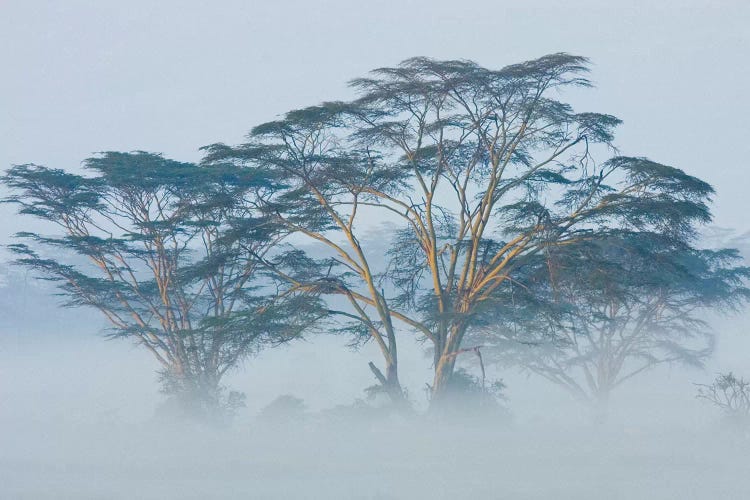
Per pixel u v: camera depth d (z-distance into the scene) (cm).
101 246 15562
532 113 12825
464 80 12375
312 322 12575
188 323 14888
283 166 13275
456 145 13250
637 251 12862
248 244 13888
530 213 12750
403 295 13500
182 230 15262
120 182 15150
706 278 15800
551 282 12588
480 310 12394
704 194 12862
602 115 12694
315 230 14212
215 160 13412
